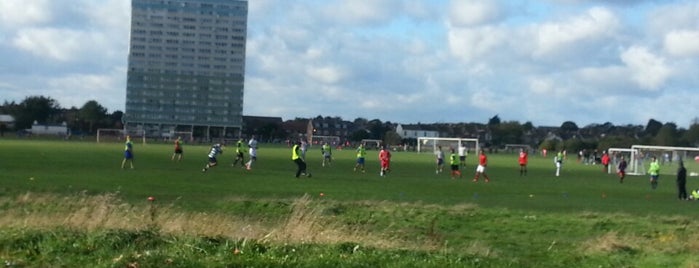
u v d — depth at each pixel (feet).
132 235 46.57
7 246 43.75
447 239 66.54
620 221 81.05
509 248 63.26
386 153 159.12
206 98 611.06
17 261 39.75
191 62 605.31
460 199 105.40
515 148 614.34
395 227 73.51
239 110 619.26
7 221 56.13
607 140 545.85
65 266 39.22
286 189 110.32
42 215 62.34
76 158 183.83
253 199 89.15
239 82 616.39
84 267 39.11
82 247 43.60
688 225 79.77
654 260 55.93
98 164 159.43
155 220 56.70
